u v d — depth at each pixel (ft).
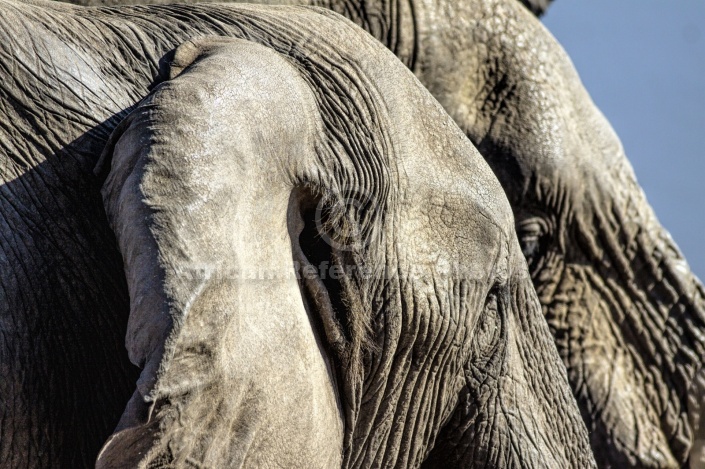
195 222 28.45
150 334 27.71
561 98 62.69
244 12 35.58
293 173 31.73
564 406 40.98
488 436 38.34
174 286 27.81
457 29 60.80
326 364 33.42
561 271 63.10
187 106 29.40
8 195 31.17
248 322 29.89
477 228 36.52
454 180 36.17
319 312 33.12
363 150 34.04
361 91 34.86
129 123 29.96
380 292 34.65
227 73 30.68
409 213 35.17
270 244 30.99
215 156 29.14
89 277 31.55
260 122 30.68
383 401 35.91
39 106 31.81
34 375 30.91
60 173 31.58
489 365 38.17
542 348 40.60
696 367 63.98
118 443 27.71
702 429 63.52
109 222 29.55
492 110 61.21
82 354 31.48
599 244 63.72
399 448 36.73
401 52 59.57
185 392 28.07
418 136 35.86
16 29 32.27
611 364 63.10
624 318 63.93
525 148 60.85
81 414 31.58
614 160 64.54
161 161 28.68
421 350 35.99
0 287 30.63
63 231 31.40
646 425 62.95
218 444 29.30
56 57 32.35
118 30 33.83
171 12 35.19
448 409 37.76
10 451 30.83
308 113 32.76
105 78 32.71
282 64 32.76
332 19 36.73
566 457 40.75
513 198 61.11
